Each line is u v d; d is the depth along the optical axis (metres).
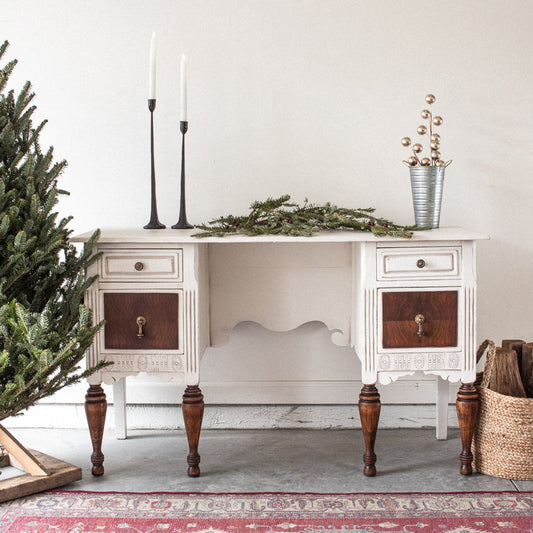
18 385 2.31
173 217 3.12
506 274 3.13
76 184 3.12
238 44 3.04
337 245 2.98
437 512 2.34
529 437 2.57
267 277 3.00
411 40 3.03
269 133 3.08
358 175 3.09
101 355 2.65
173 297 2.62
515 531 2.21
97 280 2.62
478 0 3.01
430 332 2.62
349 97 3.05
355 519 2.30
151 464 2.77
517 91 3.04
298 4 3.02
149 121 3.09
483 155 3.07
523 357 2.75
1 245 2.41
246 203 3.11
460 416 2.64
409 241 2.58
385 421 3.19
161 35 3.05
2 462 2.65
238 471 2.70
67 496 2.48
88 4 3.04
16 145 2.52
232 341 3.18
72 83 3.07
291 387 3.19
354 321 2.94
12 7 3.05
